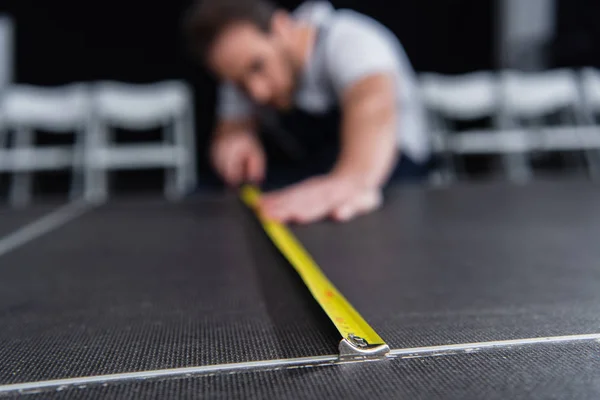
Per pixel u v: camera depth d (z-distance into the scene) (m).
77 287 0.62
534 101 3.43
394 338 0.42
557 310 0.49
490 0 4.55
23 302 0.57
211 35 1.55
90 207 1.40
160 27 4.47
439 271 0.65
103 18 4.44
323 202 1.07
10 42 3.73
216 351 0.40
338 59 1.48
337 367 0.36
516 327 0.44
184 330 0.46
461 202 1.30
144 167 4.50
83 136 3.62
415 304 0.52
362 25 1.55
